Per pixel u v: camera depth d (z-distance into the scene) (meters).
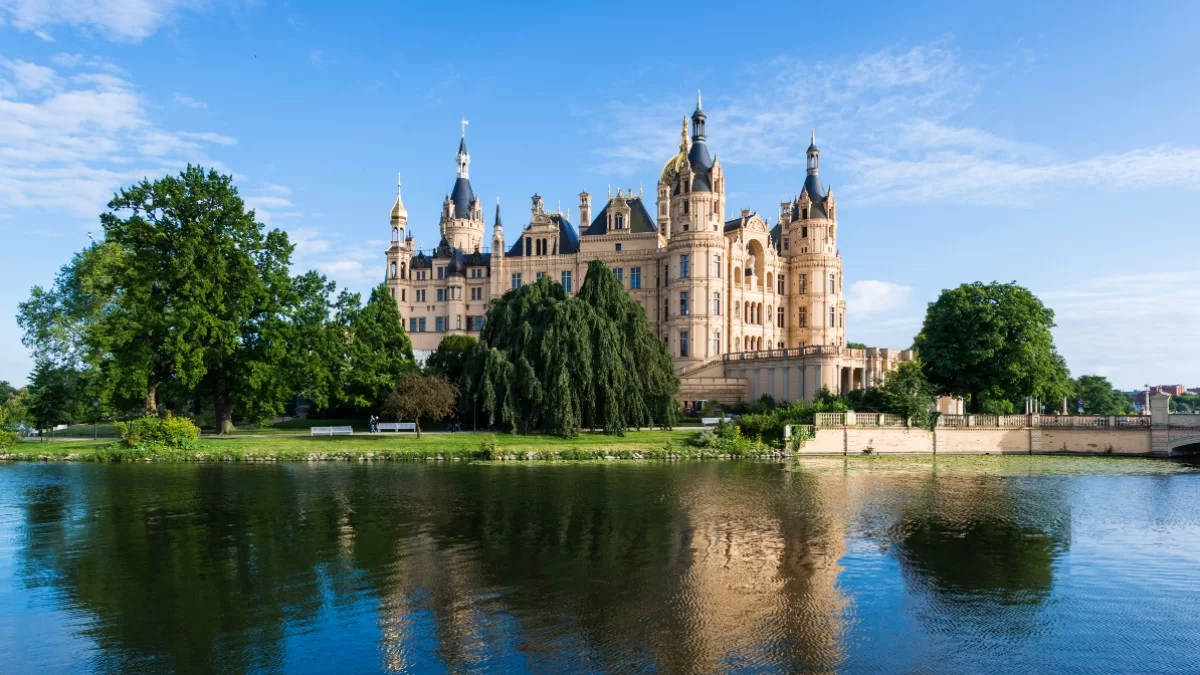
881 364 93.56
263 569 25.22
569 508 36.59
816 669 17.67
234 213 66.56
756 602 22.31
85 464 54.81
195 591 22.92
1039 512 36.81
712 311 108.69
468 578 24.30
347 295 80.12
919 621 20.94
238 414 77.06
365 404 76.19
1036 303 76.31
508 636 19.42
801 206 123.94
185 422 61.88
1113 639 19.84
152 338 64.75
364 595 22.53
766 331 119.19
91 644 18.91
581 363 67.81
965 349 76.75
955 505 38.66
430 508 36.31
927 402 71.88
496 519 33.72
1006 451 72.56
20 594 22.70
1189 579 25.12
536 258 124.19
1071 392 86.06
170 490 41.72
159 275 64.25
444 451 60.03
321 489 42.34
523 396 68.12
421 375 75.94
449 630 19.80
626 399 69.62
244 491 41.50
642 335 74.62
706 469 54.12
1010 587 24.12
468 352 80.25
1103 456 69.94
